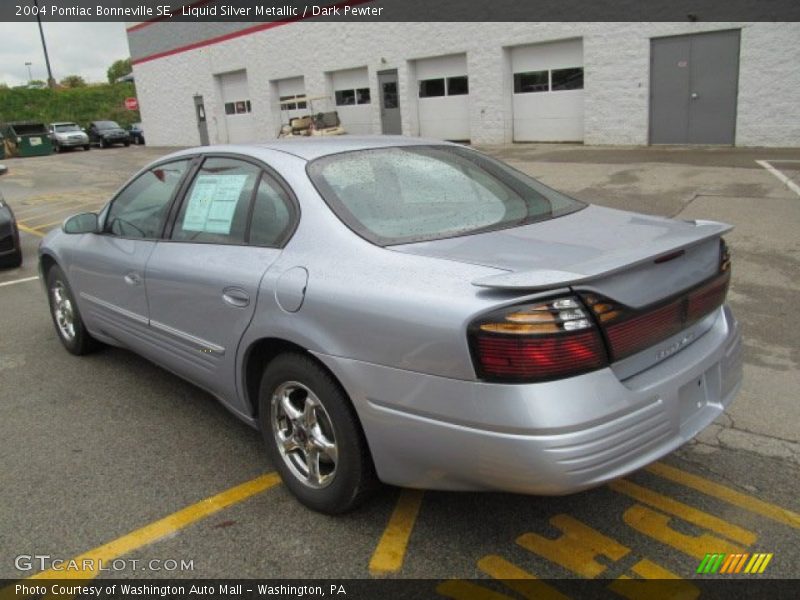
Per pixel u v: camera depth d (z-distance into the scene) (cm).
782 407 394
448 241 282
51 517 313
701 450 351
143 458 363
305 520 303
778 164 1192
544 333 225
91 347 515
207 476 344
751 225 809
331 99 2311
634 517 297
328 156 333
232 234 339
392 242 283
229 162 360
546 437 225
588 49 1634
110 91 4866
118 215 434
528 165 1440
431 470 256
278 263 302
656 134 1581
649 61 1546
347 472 283
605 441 231
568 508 305
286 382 302
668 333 262
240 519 306
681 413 265
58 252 493
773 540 279
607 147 1628
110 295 431
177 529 301
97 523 307
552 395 226
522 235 288
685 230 291
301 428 304
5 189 1923
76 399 441
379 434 263
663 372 257
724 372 291
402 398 252
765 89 1412
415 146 363
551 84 1752
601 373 235
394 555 278
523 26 1730
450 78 1961
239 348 321
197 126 2973
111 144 3500
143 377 474
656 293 255
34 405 435
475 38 1834
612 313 238
